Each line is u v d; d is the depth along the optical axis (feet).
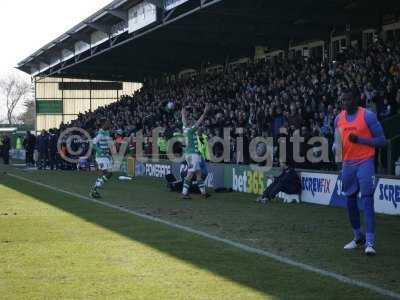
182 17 77.36
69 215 41.50
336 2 76.23
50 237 31.96
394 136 49.32
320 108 62.03
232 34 98.84
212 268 24.26
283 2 76.33
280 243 30.09
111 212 43.24
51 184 71.31
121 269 24.16
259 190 56.95
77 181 76.59
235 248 28.58
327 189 47.65
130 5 93.86
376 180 43.09
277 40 101.14
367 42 84.64
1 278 22.65
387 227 35.81
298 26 89.25
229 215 41.47
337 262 25.46
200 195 57.00
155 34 99.30
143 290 20.88
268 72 86.48
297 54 101.45
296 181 50.29
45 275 23.13
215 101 90.27
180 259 26.05
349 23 80.64
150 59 132.98
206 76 114.83
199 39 100.89
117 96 190.39
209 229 34.91
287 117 60.44
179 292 20.59
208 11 74.18
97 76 168.86
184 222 37.99
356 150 27.32
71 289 21.01
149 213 42.68
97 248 28.71
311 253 27.43
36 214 42.04
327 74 69.72
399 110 53.88
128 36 109.50
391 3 77.25
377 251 27.94
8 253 27.50
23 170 104.78
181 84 123.75
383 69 61.36
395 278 22.59
